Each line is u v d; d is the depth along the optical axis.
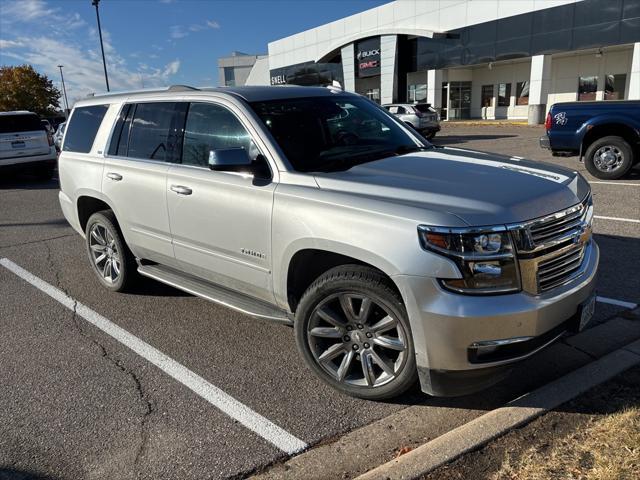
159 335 4.46
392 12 36.59
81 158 5.43
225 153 3.53
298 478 2.73
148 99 4.79
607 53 30.59
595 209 8.03
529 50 29.39
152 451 2.98
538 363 3.70
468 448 2.79
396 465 2.71
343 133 4.11
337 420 3.21
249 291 3.95
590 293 3.27
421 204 2.95
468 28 32.19
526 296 2.85
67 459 2.94
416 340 2.93
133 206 4.75
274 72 49.41
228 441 3.05
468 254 2.75
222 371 3.84
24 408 3.44
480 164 3.63
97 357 4.11
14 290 5.71
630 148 10.09
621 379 3.38
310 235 3.25
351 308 3.26
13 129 14.32
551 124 10.75
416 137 4.50
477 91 38.19
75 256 6.96
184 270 4.57
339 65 42.94
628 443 2.71
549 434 2.89
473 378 2.91
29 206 11.02
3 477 2.81
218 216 3.90
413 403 3.35
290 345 4.22
